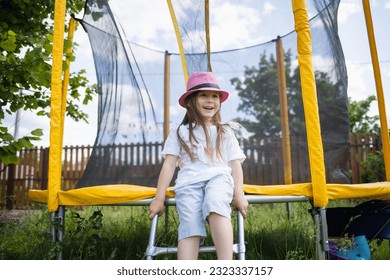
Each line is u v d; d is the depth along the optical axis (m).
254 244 2.24
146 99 3.43
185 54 3.64
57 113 1.95
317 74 2.89
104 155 2.93
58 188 1.94
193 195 1.56
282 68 3.71
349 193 1.93
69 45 2.42
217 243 1.42
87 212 4.07
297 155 3.39
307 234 2.34
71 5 3.46
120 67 3.21
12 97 2.87
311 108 1.84
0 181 5.91
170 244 2.38
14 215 3.78
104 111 2.98
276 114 3.61
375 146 5.02
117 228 2.88
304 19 1.89
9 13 3.12
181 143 1.72
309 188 1.85
